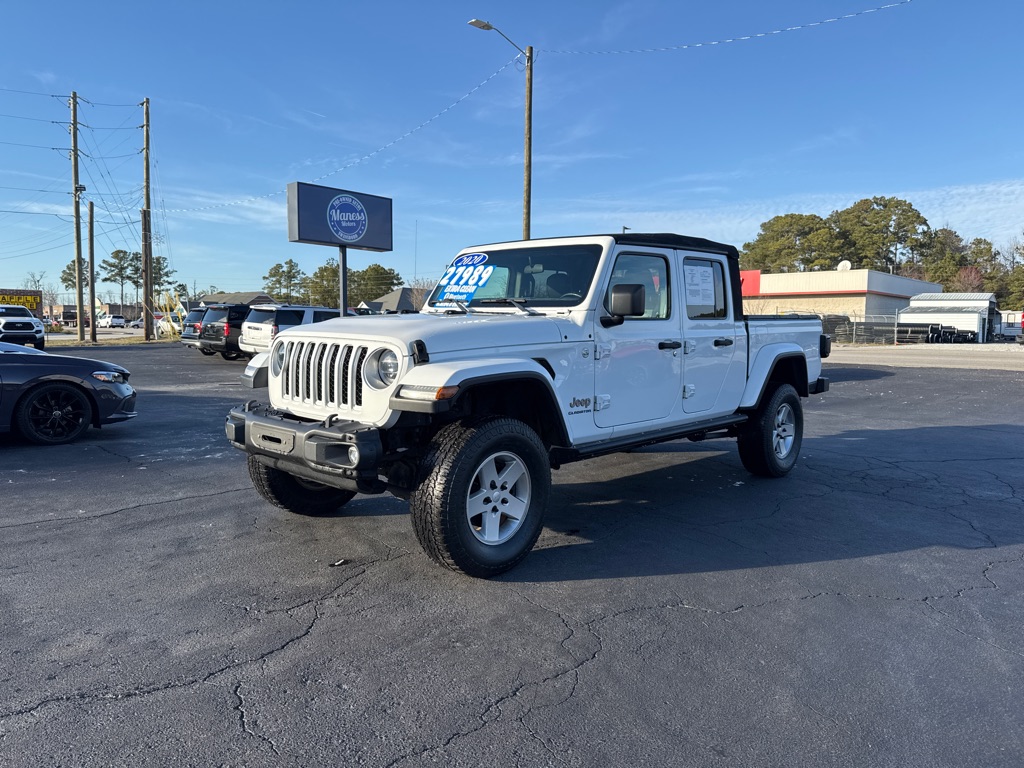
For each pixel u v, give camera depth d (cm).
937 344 3997
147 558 439
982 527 532
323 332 434
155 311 4600
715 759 250
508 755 250
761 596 396
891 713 281
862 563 450
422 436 432
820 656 327
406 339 390
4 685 290
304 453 396
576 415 470
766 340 651
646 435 527
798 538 499
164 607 368
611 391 494
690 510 568
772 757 251
